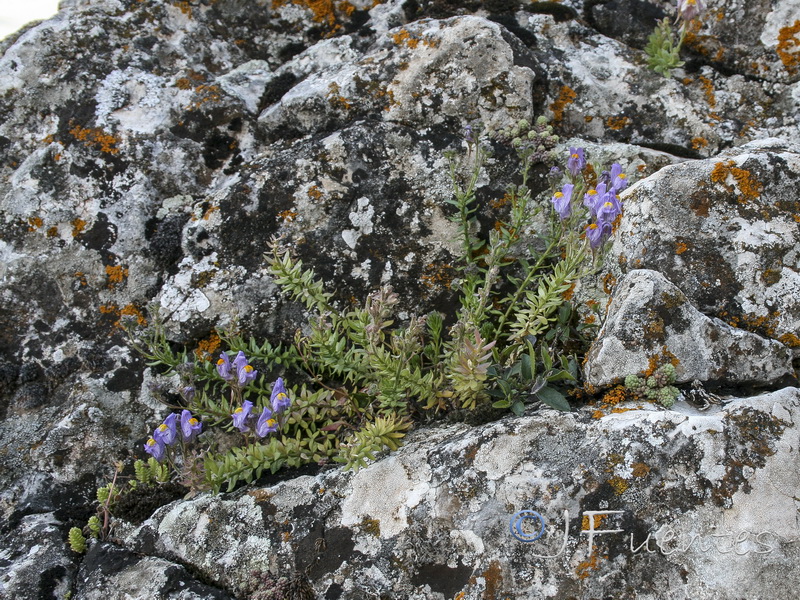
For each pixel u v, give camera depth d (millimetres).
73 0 893
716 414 638
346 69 819
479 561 630
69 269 775
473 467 648
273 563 661
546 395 671
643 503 620
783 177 705
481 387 696
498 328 752
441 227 786
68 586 685
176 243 777
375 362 693
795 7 839
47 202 784
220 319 764
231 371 708
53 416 752
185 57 864
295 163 782
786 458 618
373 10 901
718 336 668
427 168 790
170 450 701
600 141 825
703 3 866
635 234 711
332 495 672
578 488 628
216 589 659
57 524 719
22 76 816
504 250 757
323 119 815
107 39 844
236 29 897
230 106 825
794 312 683
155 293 778
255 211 775
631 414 644
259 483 702
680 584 608
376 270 781
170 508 696
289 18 899
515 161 797
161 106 820
